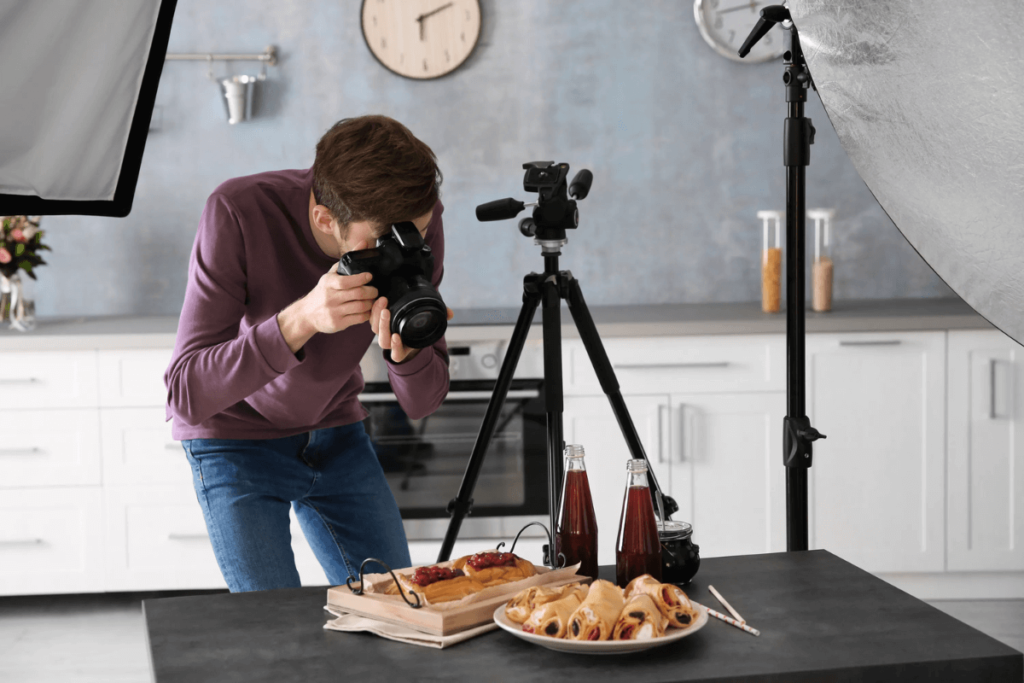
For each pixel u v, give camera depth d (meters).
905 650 0.95
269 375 1.36
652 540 1.12
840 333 3.10
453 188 3.65
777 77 3.63
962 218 0.90
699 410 3.11
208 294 1.52
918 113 0.92
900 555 3.16
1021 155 0.86
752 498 3.14
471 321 3.18
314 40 3.57
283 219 1.58
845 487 3.14
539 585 1.11
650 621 0.95
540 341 3.09
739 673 0.91
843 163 3.66
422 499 3.13
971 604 3.18
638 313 3.36
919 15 0.92
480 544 3.16
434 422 3.12
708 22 3.57
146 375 3.06
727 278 3.71
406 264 1.25
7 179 1.10
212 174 3.60
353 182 1.31
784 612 1.06
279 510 1.65
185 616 1.10
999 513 3.14
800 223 1.56
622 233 3.69
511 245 3.68
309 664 0.96
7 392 3.05
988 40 0.87
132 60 1.12
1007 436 3.12
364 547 1.73
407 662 0.96
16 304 3.14
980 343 3.09
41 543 3.09
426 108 3.62
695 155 3.66
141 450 3.09
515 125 3.63
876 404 3.12
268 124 3.60
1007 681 0.94
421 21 3.55
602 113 3.64
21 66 1.05
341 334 1.60
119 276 3.62
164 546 3.12
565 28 3.60
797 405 1.57
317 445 1.73
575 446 1.20
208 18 3.54
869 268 3.71
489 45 3.60
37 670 2.73
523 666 0.94
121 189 1.17
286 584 1.59
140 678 2.68
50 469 3.07
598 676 0.91
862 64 0.96
